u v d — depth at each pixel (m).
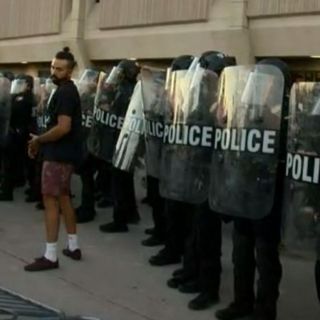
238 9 10.48
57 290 5.70
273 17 10.02
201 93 5.00
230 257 7.06
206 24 11.22
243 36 10.45
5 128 9.04
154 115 6.00
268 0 10.02
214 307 5.32
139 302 5.44
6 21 17.75
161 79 6.03
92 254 6.83
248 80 4.50
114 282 5.95
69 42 14.78
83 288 5.77
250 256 4.93
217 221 5.22
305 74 9.88
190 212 6.07
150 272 6.27
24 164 10.18
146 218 8.69
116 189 7.73
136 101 6.76
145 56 12.79
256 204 4.43
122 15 13.30
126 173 7.68
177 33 11.86
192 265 5.67
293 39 9.76
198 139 5.01
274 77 4.40
